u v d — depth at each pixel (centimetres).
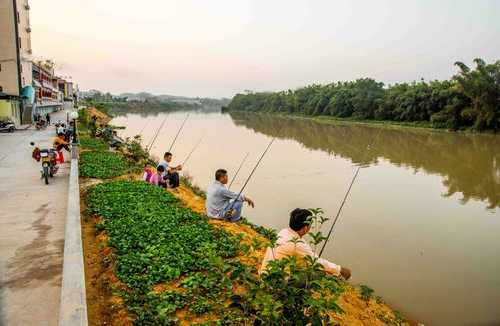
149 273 647
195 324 495
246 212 1508
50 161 1427
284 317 372
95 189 1250
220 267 426
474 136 5341
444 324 771
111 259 706
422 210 1591
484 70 5441
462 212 1570
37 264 695
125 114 10781
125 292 586
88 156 2030
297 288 388
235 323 505
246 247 487
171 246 760
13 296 584
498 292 908
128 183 1356
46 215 984
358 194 1858
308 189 1936
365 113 8500
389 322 722
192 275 643
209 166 2516
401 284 937
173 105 14038
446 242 1221
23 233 852
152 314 522
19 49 4138
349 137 5003
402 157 3209
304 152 3412
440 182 2191
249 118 10312
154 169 1808
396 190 1961
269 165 2656
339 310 374
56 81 8650
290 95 12288
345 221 1422
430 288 918
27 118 4316
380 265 1043
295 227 513
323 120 9481
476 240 1246
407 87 7550
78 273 549
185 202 1213
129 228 857
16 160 1839
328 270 489
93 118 4031
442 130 6247
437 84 6762
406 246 1186
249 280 402
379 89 8800
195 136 4556
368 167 2670
